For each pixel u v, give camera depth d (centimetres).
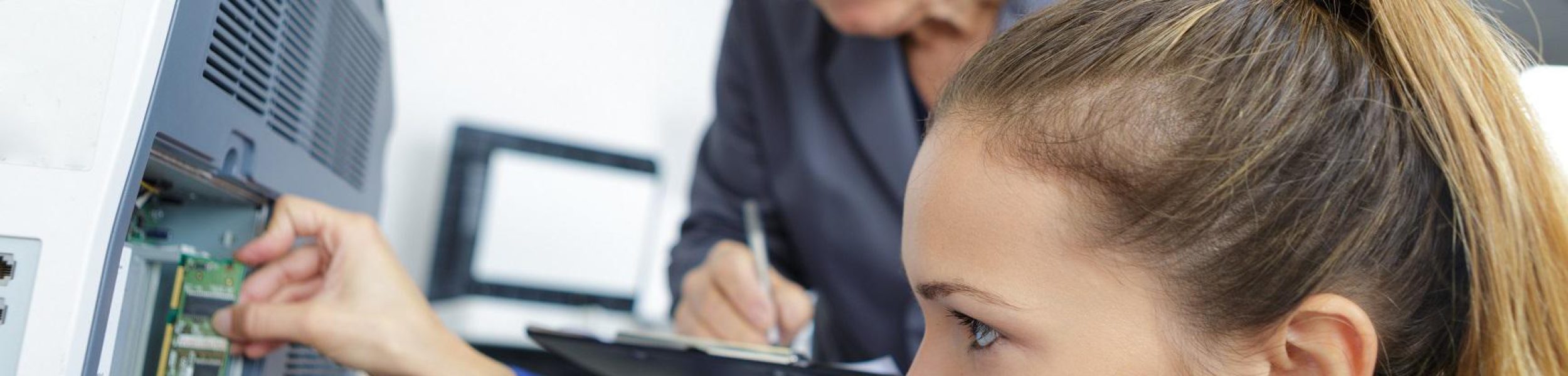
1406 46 51
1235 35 50
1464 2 56
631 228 184
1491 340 49
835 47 105
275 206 64
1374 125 49
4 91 41
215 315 61
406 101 182
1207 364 48
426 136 182
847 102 102
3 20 41
